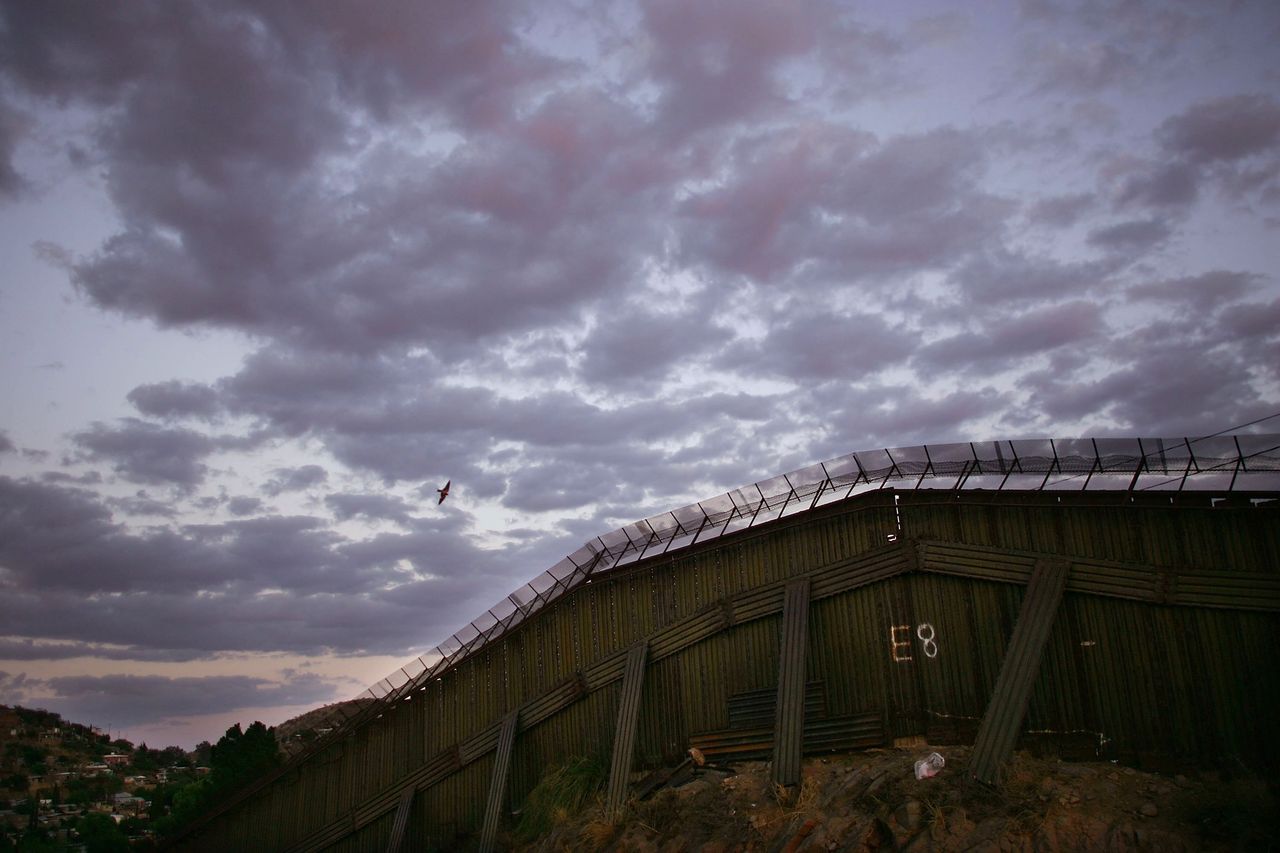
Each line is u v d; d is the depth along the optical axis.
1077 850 24.31
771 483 39.34
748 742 36.03
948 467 34.78
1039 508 31.94
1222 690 27.52
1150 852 23.69
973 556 32.94
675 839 32.25
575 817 38.03
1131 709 28.91
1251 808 23.78
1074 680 30.05
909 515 35.09
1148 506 29.69
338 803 51.22
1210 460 29.05
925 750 31.52
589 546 44.47
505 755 43.62
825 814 29.38
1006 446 33.56
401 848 46.34
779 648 37.16
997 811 26.28
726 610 38.62
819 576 36.62
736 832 31.00
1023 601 31.38
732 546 39.56
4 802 164.88
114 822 108.56
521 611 46.44
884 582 35.03
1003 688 29.59
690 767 36.66
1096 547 30.58
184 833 59.72
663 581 41.44
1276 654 26.80
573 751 42.16
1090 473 31.34
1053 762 28.75
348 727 51.38
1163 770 27.98
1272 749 26.42
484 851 41.03
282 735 81.56
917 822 27.00
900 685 33.78
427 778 46.97
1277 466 27.83
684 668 39.62
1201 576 28.27
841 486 37.25
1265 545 27.55
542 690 44.22
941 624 33.44
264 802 55.50
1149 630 29.08
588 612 43.56
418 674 49.66
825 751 34.22
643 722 40.00
